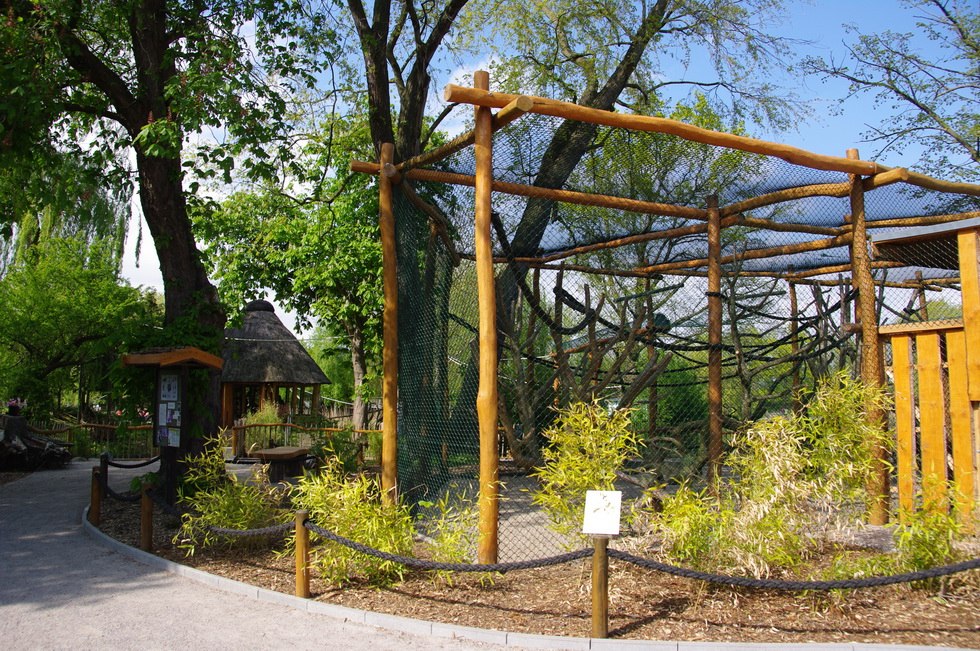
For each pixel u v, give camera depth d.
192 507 9.00
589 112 6.27
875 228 9.30
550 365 7.73
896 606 4.96
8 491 11.98
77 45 10.05
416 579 5.75
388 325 7.64
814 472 5.65
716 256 7.47
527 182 7.41
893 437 7.55
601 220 9.48
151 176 10.23
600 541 4.52
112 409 22.00
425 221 7.91
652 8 14.22
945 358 7.20
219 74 9.48
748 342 9.86
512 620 4.87
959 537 5.19
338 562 5.57
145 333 9.70
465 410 7.64
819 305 8.18
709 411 7.09
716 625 4.67
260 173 10.64
